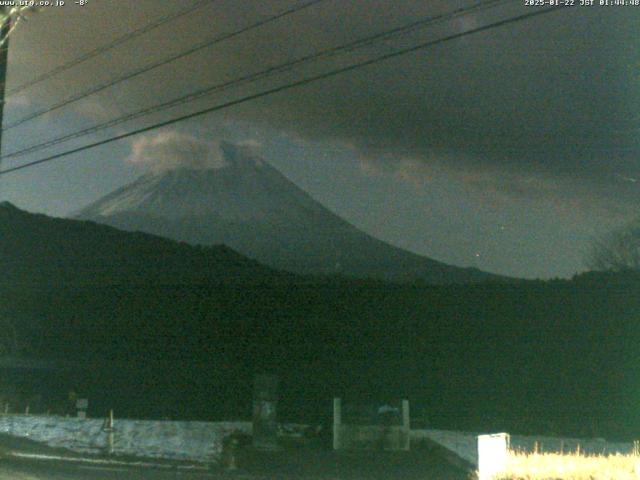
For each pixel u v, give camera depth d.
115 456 24.97
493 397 39.75
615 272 45.34
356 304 51.03
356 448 25.39
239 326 54.69
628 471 18.06
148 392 44.50
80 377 48.41
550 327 43.22
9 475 17.03
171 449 26.58
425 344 46.78
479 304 46.38
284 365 48.69
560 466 18.83
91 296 62.50
